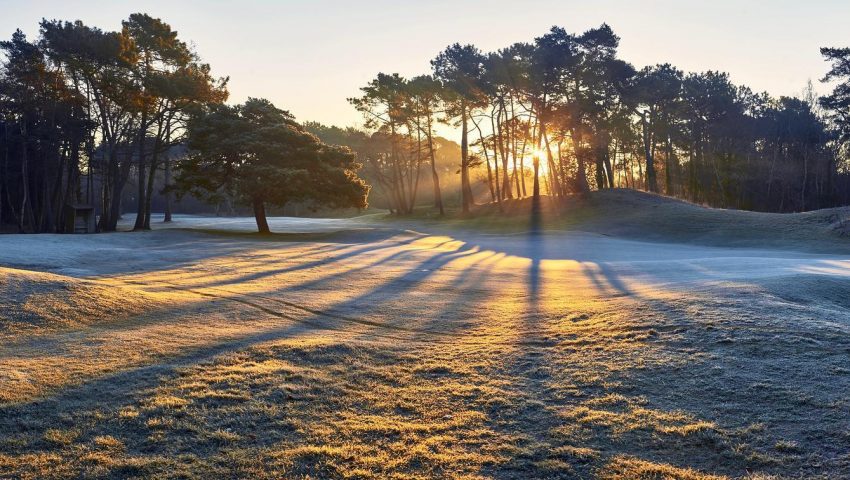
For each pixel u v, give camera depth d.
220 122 41.25
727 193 75.88
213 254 26.53
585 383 7.74
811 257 28.59
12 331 10.11
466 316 12.72
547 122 57.97
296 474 5.44
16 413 6.57
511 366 8.67
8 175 50.12
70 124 46.09
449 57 61.66
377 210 99.25
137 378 7.80
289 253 27.89
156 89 42.91
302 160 41.72
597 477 5.35
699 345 8.89
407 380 8.03
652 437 6.10
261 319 12.09
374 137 74.12
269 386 7.62
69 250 25.62
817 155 77.69
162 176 90.50
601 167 66.50
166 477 5.35
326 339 10.16
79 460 5.62
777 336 8.94
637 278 18.77
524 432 6.34
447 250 33.19
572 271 21.91
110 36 42.88
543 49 54.47
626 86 58.47
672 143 73.00
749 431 6.11
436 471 5.50
